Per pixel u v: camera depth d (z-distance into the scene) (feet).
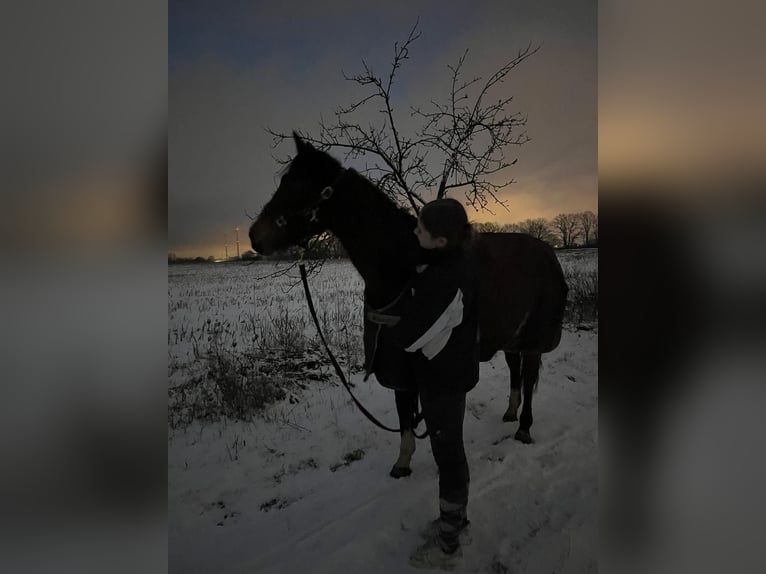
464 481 4.75
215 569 5.00
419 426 7.26
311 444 6.74
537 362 7.08
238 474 6.24
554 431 7.22
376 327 4.92
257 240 5.11
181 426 6.85
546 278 7.06
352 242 4.83
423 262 4.46
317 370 7.79
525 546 5.20
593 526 5.42
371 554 5.16
